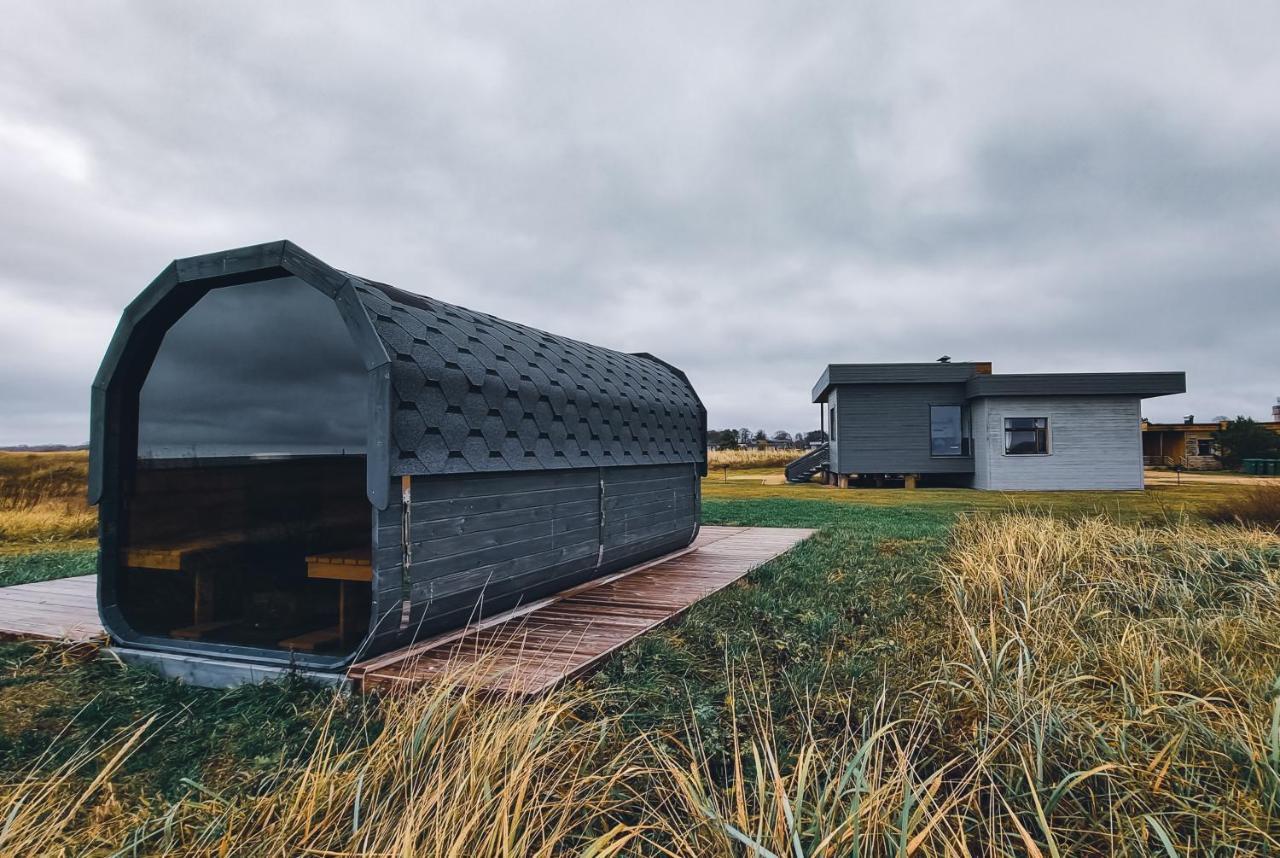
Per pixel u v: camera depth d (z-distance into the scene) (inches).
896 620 170.2
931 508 530.3
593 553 200.1
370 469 118.0
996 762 84.7
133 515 144.3
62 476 699.4
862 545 303.9
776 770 67.3
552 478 178.2
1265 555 216.1
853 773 73.4
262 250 125.9
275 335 138.9
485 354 156.6
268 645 136.6
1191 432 1391.5
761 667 135.3
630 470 227.1
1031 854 59.8
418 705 93.5
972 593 172.9
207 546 150.4
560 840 70.7
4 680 127.5
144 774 93.4
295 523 160.2
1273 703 90.0
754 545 312.0
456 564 139.3
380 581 118.6
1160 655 113.4
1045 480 764.6
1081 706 96.2
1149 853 67.9
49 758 97.0
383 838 66.6
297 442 137.9
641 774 87.5
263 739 101.7
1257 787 73.8
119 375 140.4
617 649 138.6
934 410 858.8
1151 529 293.1
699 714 108.2
